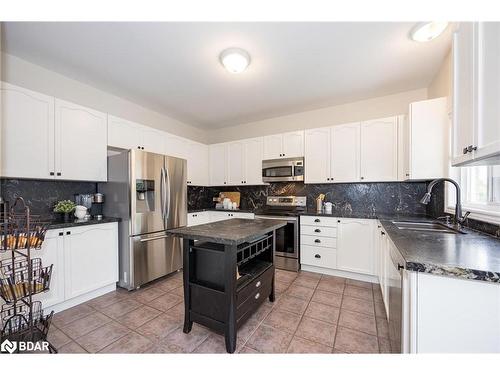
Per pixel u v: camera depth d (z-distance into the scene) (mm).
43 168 2031
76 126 2285
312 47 1959
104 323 1812
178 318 1889
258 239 1905
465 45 1136
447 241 1224
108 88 2740
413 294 907
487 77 950
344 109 3279
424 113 2158
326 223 2850
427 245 1132
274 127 3898
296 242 3010
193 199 4180
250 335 1657
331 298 2229
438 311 876
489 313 821
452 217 1982
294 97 3021
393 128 2703
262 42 1892
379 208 3062
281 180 3426
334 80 2564
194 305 1660
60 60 2148
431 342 886
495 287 811
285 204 3643
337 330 1711
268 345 1544
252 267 2008
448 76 2064
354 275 2725
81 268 2104
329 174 3104
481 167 1758
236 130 4332
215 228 1799
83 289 2115
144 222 2523
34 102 1982
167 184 2822
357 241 2658
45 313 1875
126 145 2771
